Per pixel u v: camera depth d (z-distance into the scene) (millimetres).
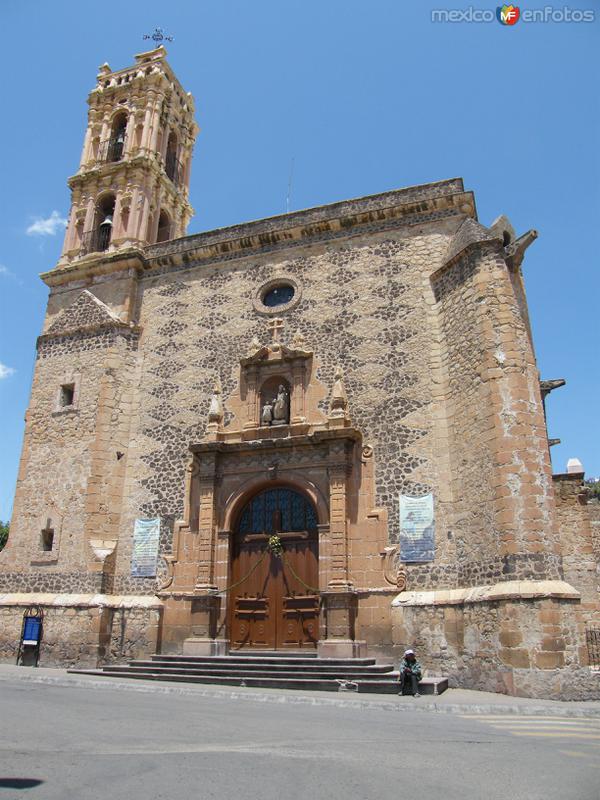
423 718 11281
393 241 22172
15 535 22578
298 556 19734
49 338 25391
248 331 23094
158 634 20016
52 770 6695
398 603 17609
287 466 20281
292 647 18922
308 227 23406
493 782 6605
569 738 9320
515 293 19406
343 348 21406
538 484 15953
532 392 16969
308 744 8414
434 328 20344
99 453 22375
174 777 6508
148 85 30375
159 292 25219
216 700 13344
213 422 21641
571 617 14719
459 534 17609
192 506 21312
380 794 6082
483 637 15562
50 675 17375
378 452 19625
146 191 28125
